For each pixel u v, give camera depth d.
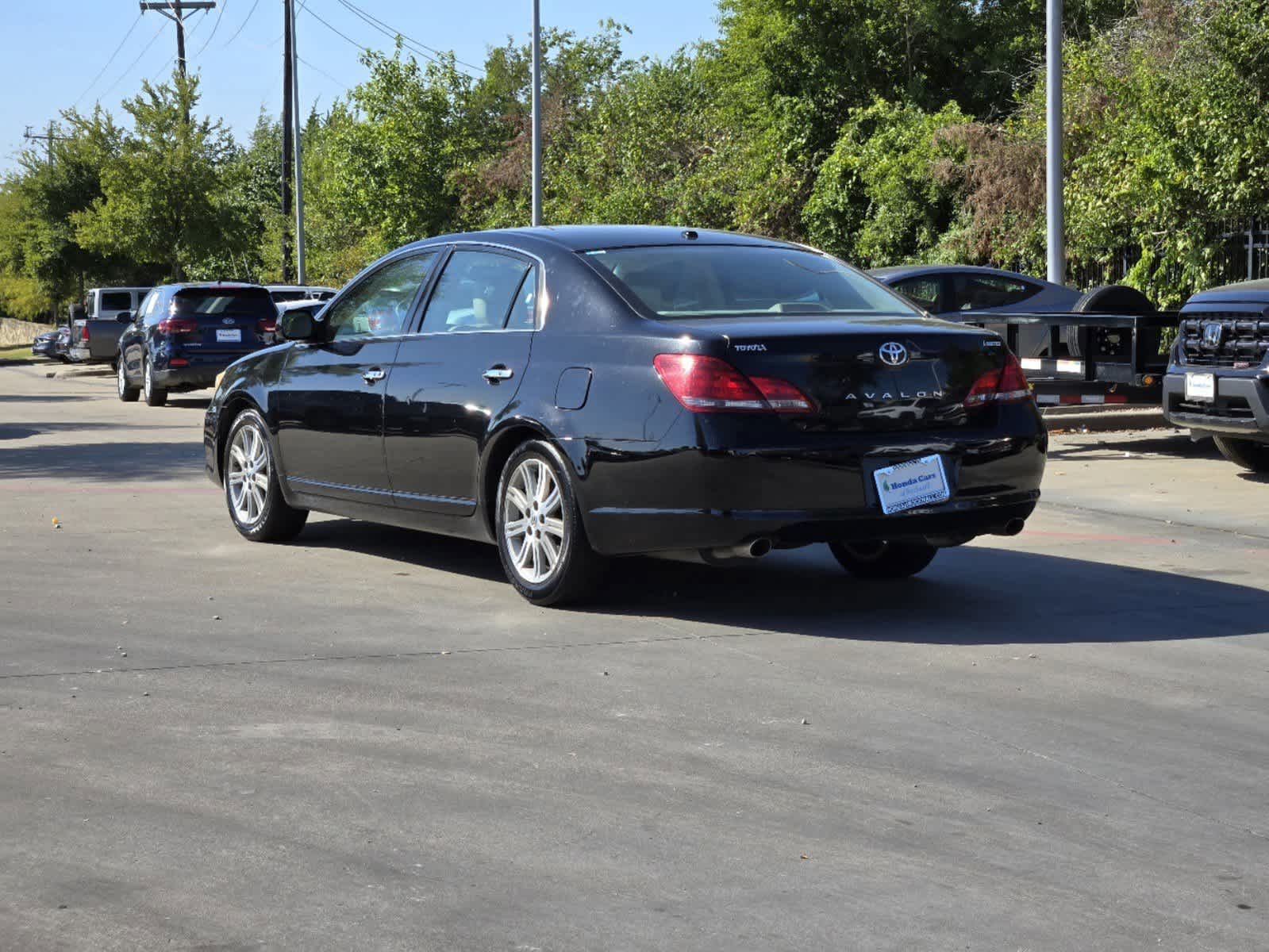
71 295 67.62
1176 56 20.42
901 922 3.57
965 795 4.49
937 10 31.47
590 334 6.91
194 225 44.91
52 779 4.60
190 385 22.45
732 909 3.64
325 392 8.38
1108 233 20.39
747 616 6.96
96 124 45.41
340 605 7.21
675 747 4.95
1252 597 7.39
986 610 7.10
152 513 10.30
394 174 44.88
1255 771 4.73
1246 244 18.83
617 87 37.72
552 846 4.05
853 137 29.45
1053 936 3.50
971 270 16.03
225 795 4.46
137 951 3.40
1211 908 3.68
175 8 56.19
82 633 6.57
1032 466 6.93
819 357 6.48
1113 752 4.91
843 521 6.46
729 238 7.69
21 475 12.65
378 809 4.34
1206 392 11.50
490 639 6.50
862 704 5.45
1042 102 24.08
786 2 31.31
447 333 7.70
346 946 3.43
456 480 7.53
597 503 6.73
